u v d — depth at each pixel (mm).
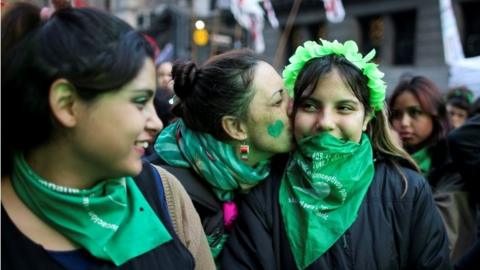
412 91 2260
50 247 776
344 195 1214
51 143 779
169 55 7887
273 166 1419
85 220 796
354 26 12148
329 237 1195
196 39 7754
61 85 729
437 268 1233
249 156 1345
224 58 1341
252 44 9227
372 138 1377
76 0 1641
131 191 896
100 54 735
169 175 1039
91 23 755
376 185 1285
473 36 9906
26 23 779
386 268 1208
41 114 743
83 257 791
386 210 1252
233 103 1284
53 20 757
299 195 1259
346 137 1253
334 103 1243
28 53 733
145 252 855
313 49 1325
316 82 1241
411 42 11188
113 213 832
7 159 793
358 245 1194
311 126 1273
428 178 2254
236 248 1294
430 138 2277
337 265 1180
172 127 1464
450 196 2055
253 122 1303
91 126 758
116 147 778
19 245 753
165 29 14680
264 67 1321
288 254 1238
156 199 955
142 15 17750
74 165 793
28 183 778
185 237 1004
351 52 1308
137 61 775
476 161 1975
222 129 1311
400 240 1238
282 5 13586
